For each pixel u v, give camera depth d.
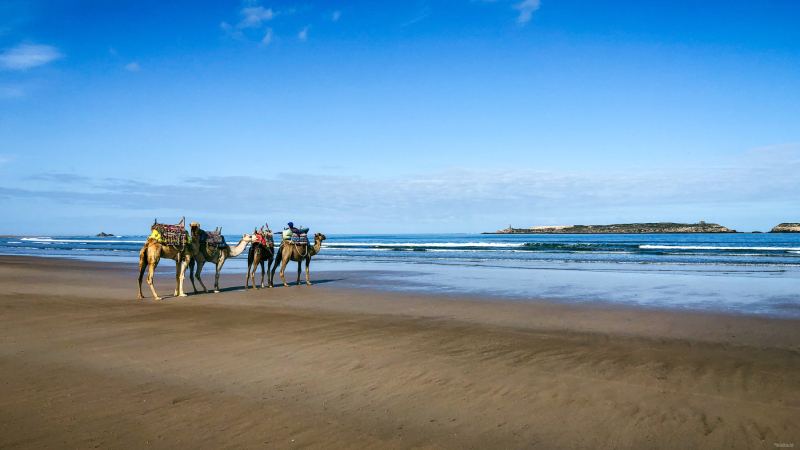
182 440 4.31
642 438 4.32
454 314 10.65
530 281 17.27
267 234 16.17
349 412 4.96
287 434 4.44
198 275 14.67
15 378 6.09
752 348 7.43
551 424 4.63
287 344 7.81
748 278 17.83
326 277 19.47
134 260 31.38
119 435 4.41
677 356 6.96
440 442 4.27
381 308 11.54
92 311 11.23
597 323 9.52
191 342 7.98
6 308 11.66
